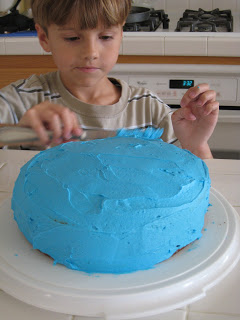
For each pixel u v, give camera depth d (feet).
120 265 1.84
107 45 3.13
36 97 3.76
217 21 5.68
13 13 6.05
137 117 3.87
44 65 5.50
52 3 2.93
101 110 3.70
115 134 2.73
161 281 1.77
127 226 1.81
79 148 2.32
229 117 5.54
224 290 1.82
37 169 2.12
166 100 5.63
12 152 3.26
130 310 1.66
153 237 1.84
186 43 5.18
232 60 5.24
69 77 3.36
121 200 1.86
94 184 1.96
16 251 1.98
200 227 2.07
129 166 2.11
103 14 2.90
